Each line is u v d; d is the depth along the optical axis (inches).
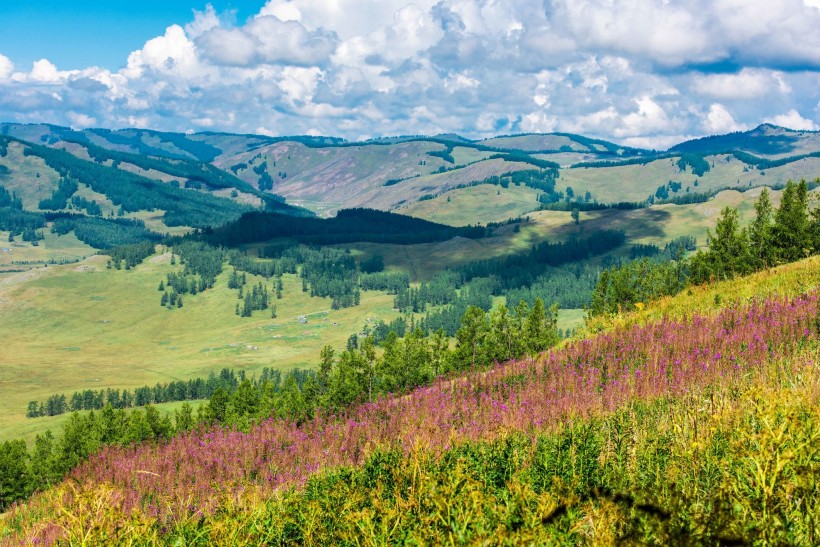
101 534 302.7
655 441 350.3
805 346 573.9
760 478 211.2
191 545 336.2
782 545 178.1
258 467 863.7
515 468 370.6
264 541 316.8
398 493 312.3
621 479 320.2
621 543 192.1
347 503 316.8
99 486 334.3
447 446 452.1
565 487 275.9
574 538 221.3
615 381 607.2
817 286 794.8
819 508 201.2
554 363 840.3
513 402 653.9
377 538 266.2
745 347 620.7
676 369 582.9
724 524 189.8
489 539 211.3
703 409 374.6
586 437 388.8
